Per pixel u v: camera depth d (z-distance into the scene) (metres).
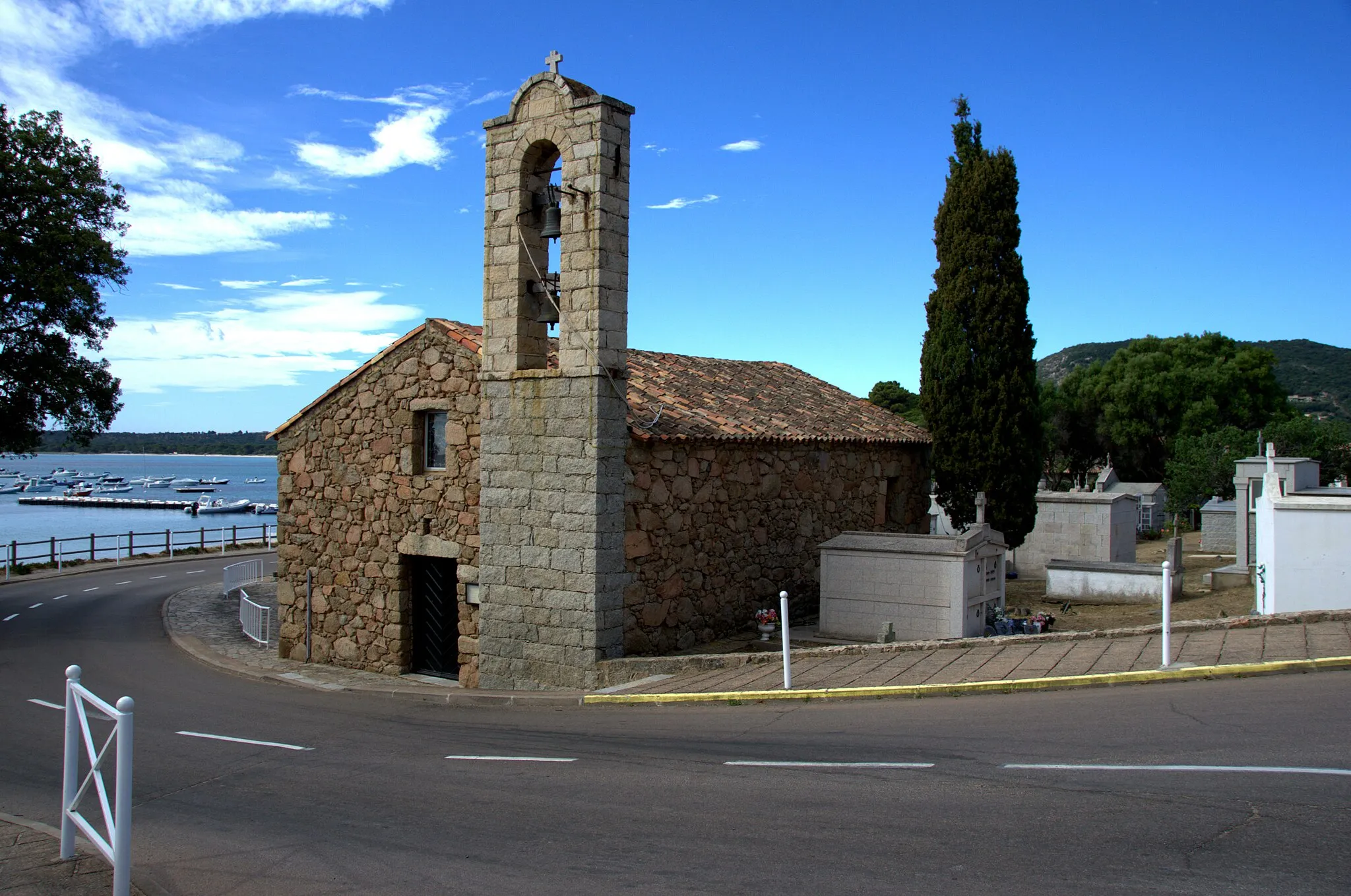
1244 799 5.96
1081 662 10.34
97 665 16.61
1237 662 9.54
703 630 14.94
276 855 6.36
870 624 14.98
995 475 19.75
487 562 14.02
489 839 6.45
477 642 14.66
